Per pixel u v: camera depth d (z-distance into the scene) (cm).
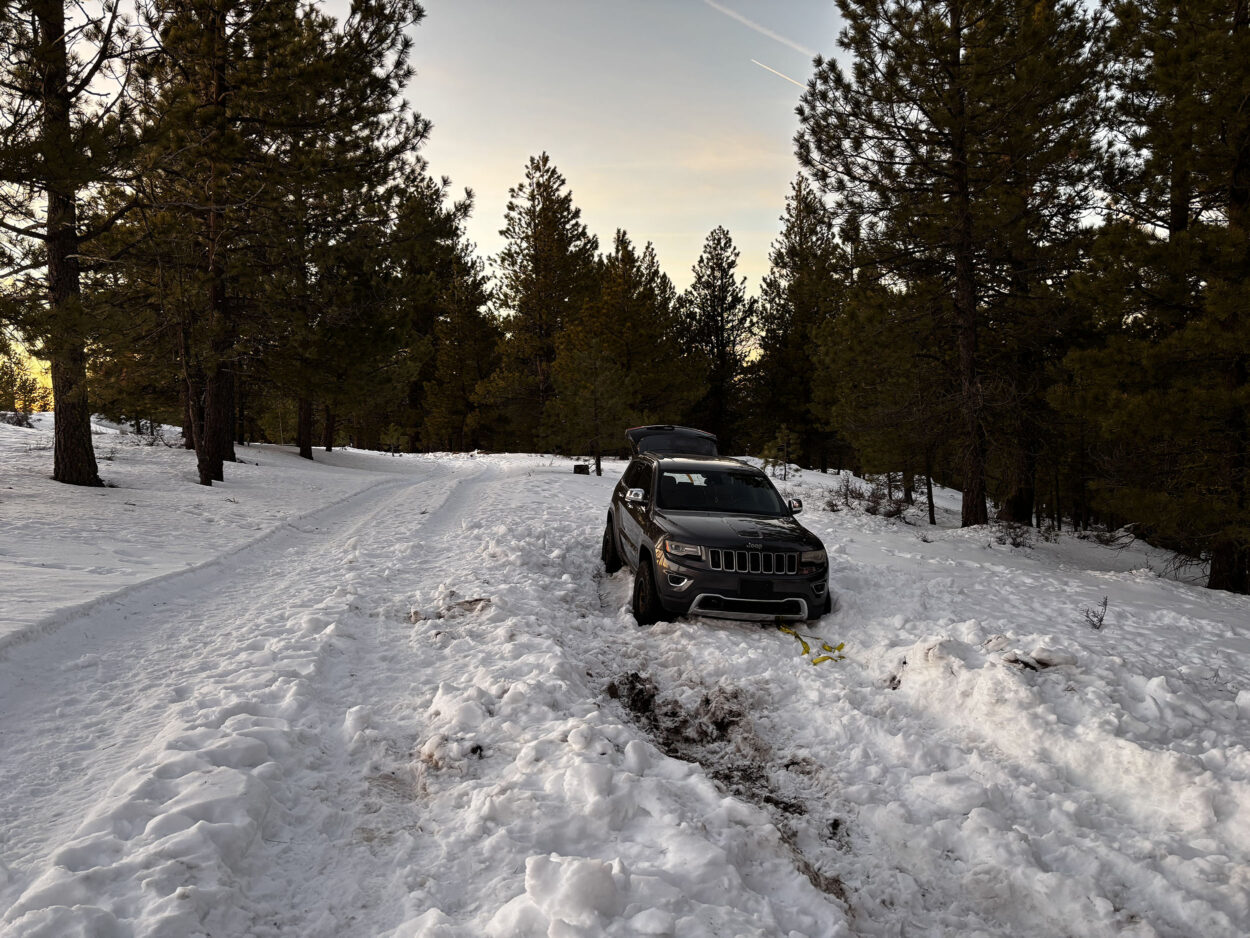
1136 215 1240
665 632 637
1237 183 1106
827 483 2541
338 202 1762
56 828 283
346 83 1622
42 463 1518
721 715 470
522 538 1016
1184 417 1020
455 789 329
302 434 3034
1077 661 485
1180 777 353
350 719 398
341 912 249
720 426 4584
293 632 562
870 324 1675
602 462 3116
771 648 601
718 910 248
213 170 1446
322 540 1088
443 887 262
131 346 1510
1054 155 1447
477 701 419
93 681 450
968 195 1573
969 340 1616
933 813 352
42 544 821
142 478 1537
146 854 251
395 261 1945
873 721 446
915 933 277
